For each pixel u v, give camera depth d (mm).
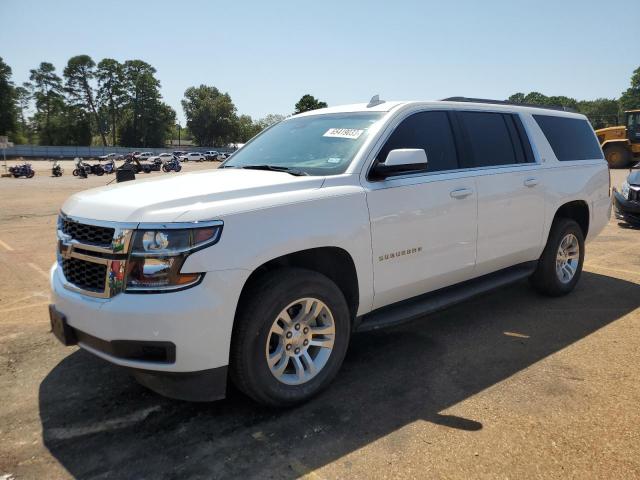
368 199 3535
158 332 2729
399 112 3984
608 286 5977
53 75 126312
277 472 2660
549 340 4383
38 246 8766
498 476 2617
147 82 127312
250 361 3012
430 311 3979
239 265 2877
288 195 3205
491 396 3426
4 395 3473
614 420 3107
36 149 94812
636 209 9781
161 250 2742
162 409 3293
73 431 3049
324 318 3410
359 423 3113
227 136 133500
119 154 94000
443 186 4027
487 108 4738
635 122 26078
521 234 4809
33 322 4879
